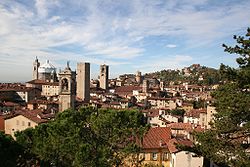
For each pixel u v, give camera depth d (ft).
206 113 333.83
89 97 517.14
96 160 73.41
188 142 161.79
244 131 76.07
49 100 437.58
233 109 72.79
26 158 77.87
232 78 74.54
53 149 78.79
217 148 75.97
